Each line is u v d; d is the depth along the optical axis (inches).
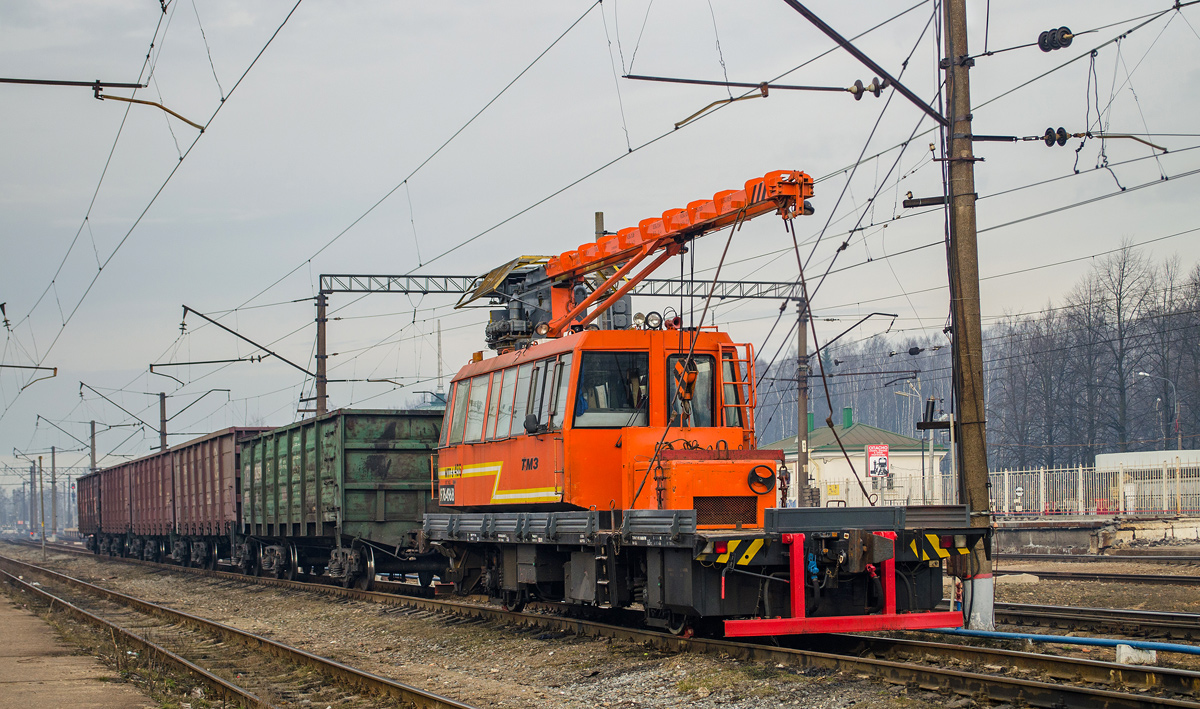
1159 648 408.8
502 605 653.3
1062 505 1515.7
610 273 636.1
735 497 488.1
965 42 523.5
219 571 1304.1
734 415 536.7
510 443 605.6
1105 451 2418.8
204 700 427.8
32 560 2014.0
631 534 488.7
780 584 457.4
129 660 540.7
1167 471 1408.7
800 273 464.1
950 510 470.0
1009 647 469.4
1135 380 2655.0
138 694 437.7
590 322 586.6
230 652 576.1
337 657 547.5
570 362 538.0
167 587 1161.4
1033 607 585.0
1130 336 2321.6
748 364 538.9
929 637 500.7
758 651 430.9
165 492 1514.5
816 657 406.9
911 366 3838.6
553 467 541.6
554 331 611.8
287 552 1067.9
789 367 2947.8
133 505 1743.4
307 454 941.8
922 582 481.1
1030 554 1231.5
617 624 565.3
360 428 858.1
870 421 4106.8
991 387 3198.8
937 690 357.7
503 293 757.3
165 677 482.9
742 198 482.3
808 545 447.5
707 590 451.2
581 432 527.2
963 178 520.7
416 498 865.5
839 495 1774.1
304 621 739.4
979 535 478.6
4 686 454.3
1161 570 943.0
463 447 683.4
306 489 941.8
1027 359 2586.1
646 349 538.3
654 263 559.5
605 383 534.0
